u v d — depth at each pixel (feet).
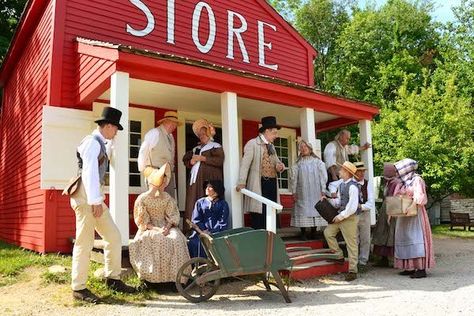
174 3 33.06
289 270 18.19
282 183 38.47
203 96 26.76
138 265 17.62
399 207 22.03
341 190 21.98
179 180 30.53
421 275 22.47
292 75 41.01
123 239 19.39
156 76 21.62
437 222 69.82
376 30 89.86
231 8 37.04
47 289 18.08
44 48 29.40
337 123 36.09
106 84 22.22
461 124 60.39
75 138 25.32
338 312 15.35
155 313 15.17
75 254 16.48
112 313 15.10
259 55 38.50
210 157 22.82
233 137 24.17
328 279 21.95
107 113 16.71
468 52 73.15
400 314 14.99
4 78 44.57
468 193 64.08
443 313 14.98
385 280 21.84
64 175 24.84
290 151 39.17
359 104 31.96
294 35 41.78
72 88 26.71
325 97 29.45
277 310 15.69
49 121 24.61
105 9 29.14
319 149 30.27
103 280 17.87
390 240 25.34
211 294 17.10
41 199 26.53
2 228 41.19
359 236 25.48
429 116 60.75
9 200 38.06
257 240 17.13
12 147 38.55
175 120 22.63
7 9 60.39
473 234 52.29
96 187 15.49
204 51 34.40
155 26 31.65
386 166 24.47
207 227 20.08
